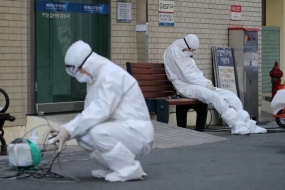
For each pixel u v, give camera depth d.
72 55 8.61
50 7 14.14
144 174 9.27
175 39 16.53
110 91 8.55
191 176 9.58
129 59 15.79
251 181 9.27
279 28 21.03
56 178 9.29
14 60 13.34
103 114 8.52
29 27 13.57
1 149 11.62
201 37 17.11
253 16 18.44
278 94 16.33
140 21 15.80
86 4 14.89
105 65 8.70
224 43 17.67
